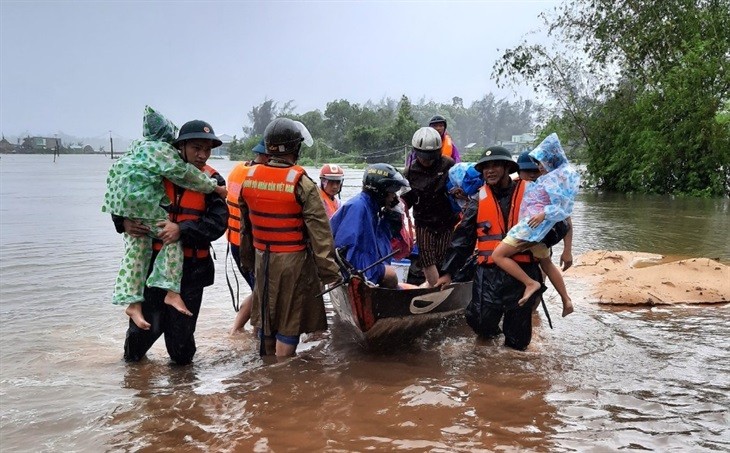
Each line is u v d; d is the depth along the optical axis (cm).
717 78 2477
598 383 488
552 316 702
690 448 380
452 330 656
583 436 396
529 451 377
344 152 7012
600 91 2866
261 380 500
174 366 543
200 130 526
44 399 463
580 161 3059
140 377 513
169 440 395
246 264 592
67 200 2305
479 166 582
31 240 1282
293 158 546
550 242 579
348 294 551
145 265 528
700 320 680
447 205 681
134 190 504
